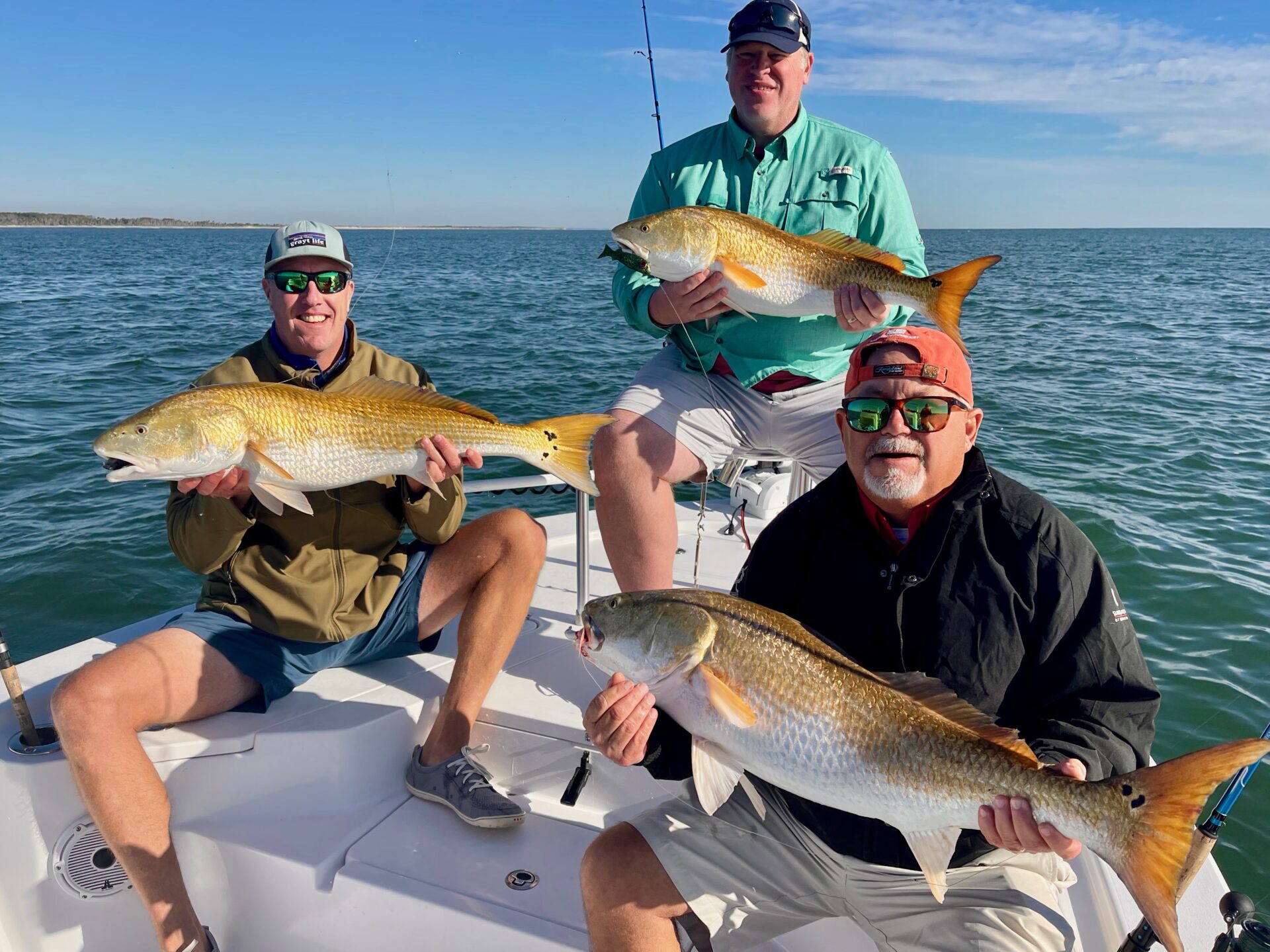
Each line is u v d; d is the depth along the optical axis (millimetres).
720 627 2266
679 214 3506
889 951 2309
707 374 3982
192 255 67000
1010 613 2252
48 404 11125
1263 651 5504
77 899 2793
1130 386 13555
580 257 68000
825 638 2275
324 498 3156
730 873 2357
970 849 2271
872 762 2121
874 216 3973
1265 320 23406
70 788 2732
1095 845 1880
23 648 5672
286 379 3252
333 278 3166
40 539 7090
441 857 2795
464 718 3105
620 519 3832
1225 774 1757
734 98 3865
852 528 2418
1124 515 7719
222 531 2936
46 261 56500
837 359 4004
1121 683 2213
